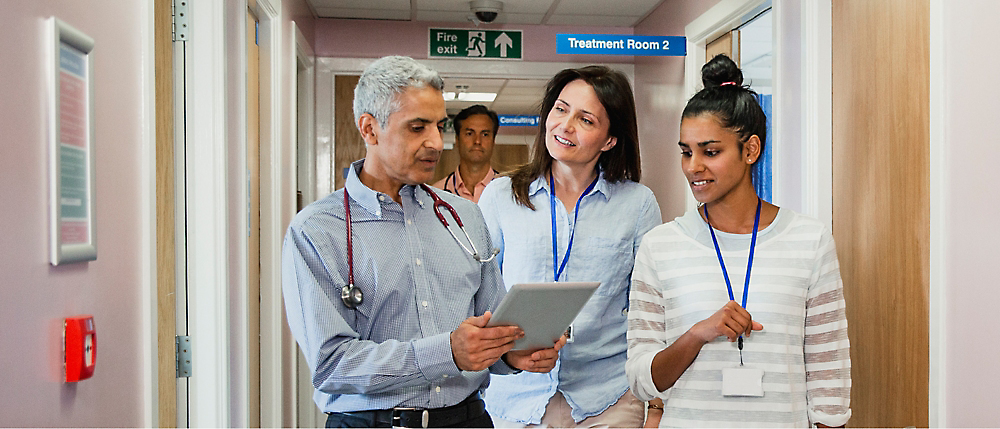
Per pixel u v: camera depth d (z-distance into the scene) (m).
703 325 1.46
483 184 4.79
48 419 1.20
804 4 2.56
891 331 2.19
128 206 1.54
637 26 5.24
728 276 1.58
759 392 1.50
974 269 1.85
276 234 3.46
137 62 1.60
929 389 1.96
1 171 1.08
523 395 2.06
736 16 3.47
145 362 1.60
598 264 2.07
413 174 1.50
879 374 2.26
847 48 2.44
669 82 4.48
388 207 1.55
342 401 1.51
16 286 1.11
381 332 1.53
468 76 5.27
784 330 1.53
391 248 1.53
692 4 4.11
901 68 2.13
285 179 3.77
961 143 1.88
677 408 1.59
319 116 5.12
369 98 1.48
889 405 2.21
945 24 1.92
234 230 2.28
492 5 4.71
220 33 2.09
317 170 5.10
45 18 1.21
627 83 2.08
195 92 2.07
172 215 2.05
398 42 5.17
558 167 2.14
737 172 1.58
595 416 2.04
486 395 2.12
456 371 1.40
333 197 1.57
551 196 2.13
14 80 1.12
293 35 3.98
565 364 2.02
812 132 2.54
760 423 1.51
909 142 2.09
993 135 1.80
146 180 1.61
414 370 1.39
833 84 2.53
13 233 1.11
